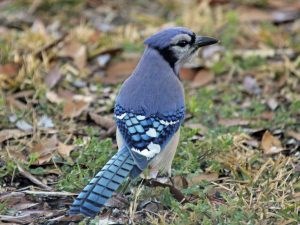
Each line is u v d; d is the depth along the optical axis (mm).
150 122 9930
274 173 10617
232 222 9289
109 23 16453
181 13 16938
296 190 10359
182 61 10578
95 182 9125
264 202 9812
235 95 13812
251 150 11656
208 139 11727
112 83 14281
